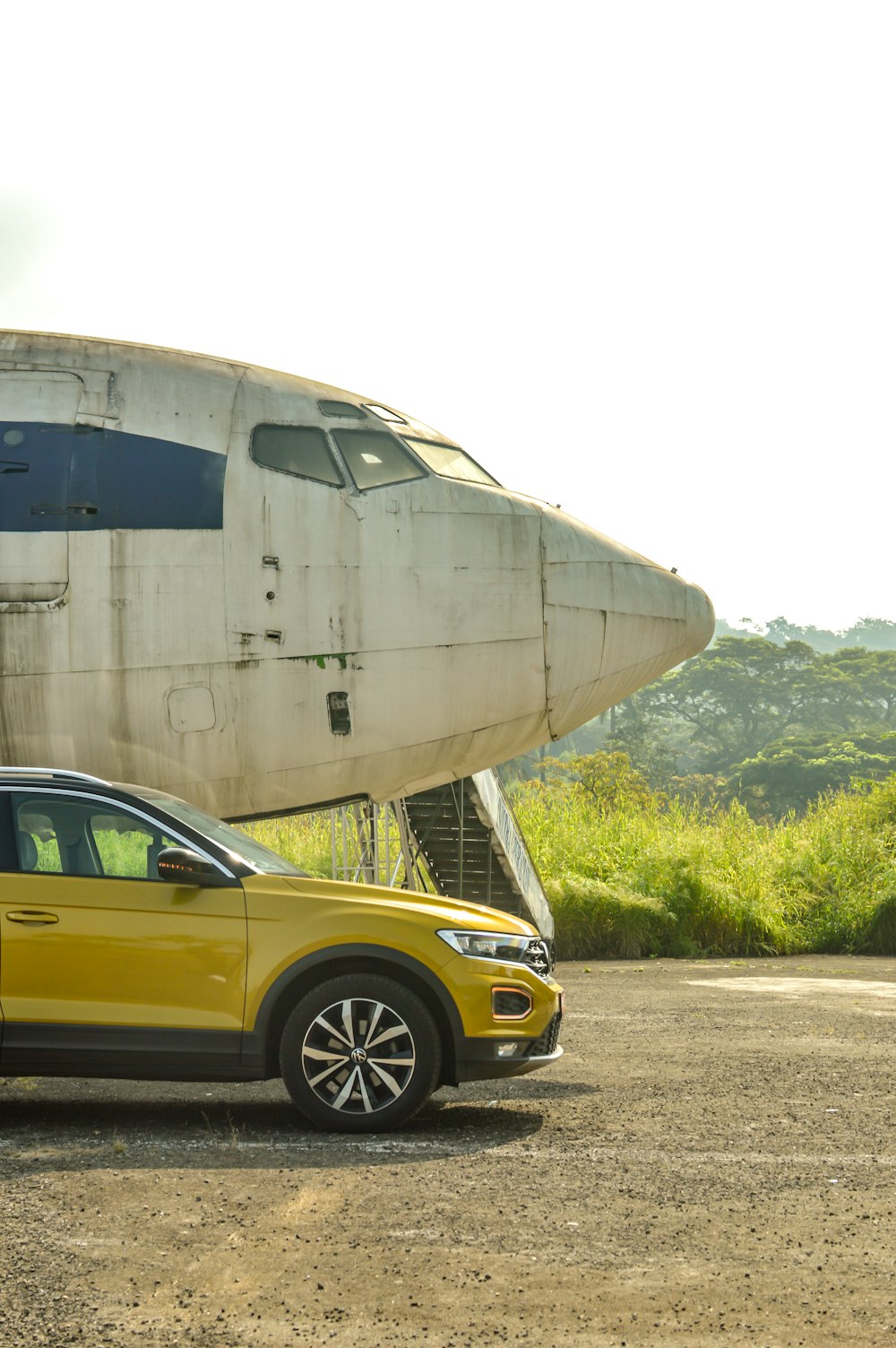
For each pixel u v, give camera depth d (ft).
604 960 70.23
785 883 79.51
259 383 38.45
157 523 36.35
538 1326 13.99
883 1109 26.40
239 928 23.63
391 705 37.81
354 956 23.72
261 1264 15.88
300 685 37.04
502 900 64.03
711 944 74.13
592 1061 32.81
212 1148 22.18
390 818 67.72
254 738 36.91
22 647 35.70
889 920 75.31
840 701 566.77
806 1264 16.17
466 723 38.86
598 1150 22.39
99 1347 13.37
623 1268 15.90
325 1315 14.26
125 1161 21.07
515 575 39.04
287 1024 23.59
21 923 23.31
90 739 36.09
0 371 37.19
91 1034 23.16
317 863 77.46
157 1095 28.12
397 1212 18.15
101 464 36.35
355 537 37.60
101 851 24.71
